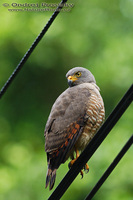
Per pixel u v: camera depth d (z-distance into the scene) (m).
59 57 17.16
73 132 7.89
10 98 18.19
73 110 8.05
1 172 15.18
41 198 14.25
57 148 7.69
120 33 17.02
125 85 15.70
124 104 5.86
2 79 17.30
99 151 13.80
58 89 17.78
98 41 16.84
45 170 15.38
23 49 17.02
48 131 7.92
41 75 17.77
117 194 13.21
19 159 16.50
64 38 16.91
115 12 17.56
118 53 15.99
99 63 16.17
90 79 9.19
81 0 17.48
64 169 13.88
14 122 17.95
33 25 16.81
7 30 16.70
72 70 9.24
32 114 17.97
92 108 8.10
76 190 13.95
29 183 14.70
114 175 13.38
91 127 8.10
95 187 5.93
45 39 17.08
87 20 17.17
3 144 17.38
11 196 14.32
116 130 14.42
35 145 17.53
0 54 17.05
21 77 17.88
